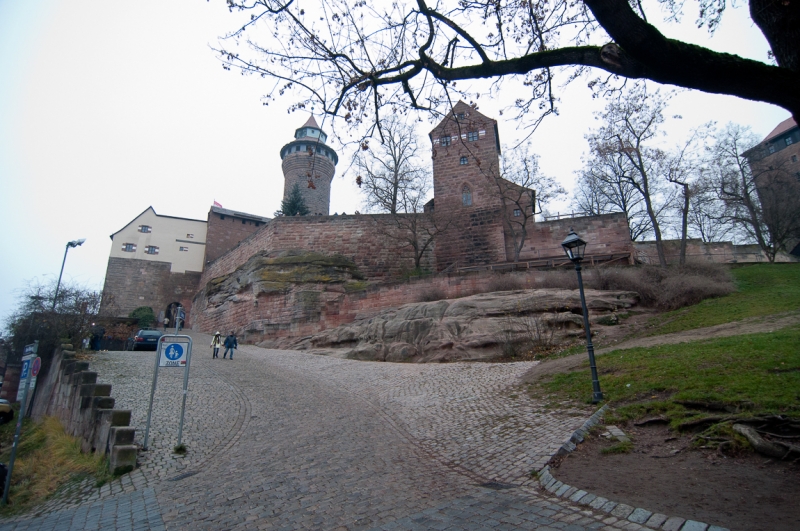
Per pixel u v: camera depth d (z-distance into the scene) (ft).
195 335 120.37
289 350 86.94
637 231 131.75
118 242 170.19
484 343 62.08
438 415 36.14
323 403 43.29
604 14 16.94
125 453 27.07
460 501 19.17
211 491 22.67
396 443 29.89
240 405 42.24
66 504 24.34
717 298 66.33
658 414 25.86
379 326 75.10
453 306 70.23
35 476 31.91
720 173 117.80
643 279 71.67
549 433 26.96
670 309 66.80
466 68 23.57
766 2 17.53
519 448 25.52
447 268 104.01
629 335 57.62
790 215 109.09
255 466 26.22
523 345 60.54
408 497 20.15
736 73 16.57
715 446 21.12
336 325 93.35
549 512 17.19
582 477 20.16
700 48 17.10
